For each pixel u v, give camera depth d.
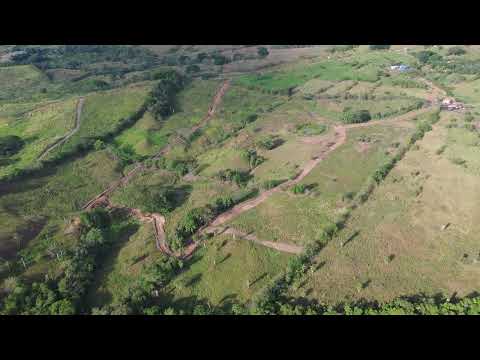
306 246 100.50
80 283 94.00
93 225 114.00
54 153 152.62
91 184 139.50
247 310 84.44
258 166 143.62
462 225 104.88
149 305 88.81
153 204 123.69
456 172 125.88
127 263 102.56
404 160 136.62
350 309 81.12
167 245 107.75
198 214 114.44
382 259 96.12
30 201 126.06
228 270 96.69
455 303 82.62
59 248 105.06
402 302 80.81
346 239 102.94
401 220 108.38
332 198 119.75
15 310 86.19
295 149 151.38
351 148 148.38
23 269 98.06
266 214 116.00
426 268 92.62
